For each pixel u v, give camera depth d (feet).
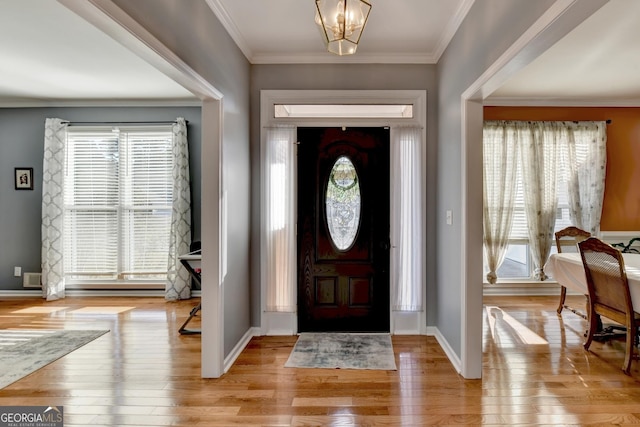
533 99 15.53
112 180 16.12
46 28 9.53
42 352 10.00
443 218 10.52
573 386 8.10
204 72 7.87
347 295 11.84
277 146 11.47
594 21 8.98
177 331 11.76
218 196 8.57
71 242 16.14
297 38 10.30
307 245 11.83
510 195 15.70
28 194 16.12
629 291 8.64
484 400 7.50
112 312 13.83
